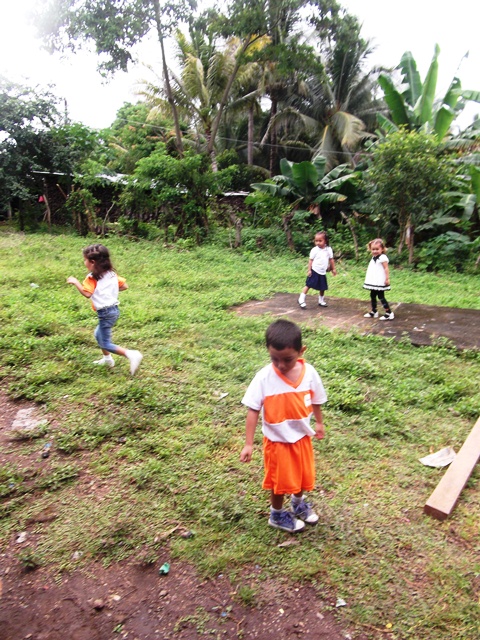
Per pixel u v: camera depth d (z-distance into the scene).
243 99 22.31
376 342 6.00
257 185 15.47
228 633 2.20
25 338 5.65
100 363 5.02
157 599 2.37
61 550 2.64
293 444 2.63
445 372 5.02
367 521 2.87
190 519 2.87
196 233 14.21
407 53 15.98
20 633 2.20
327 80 17.92
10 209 17.38
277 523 2.77
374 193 12.84
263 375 2.63
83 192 15.00
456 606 2.30
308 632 2.19
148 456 3.50
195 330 6.30
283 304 8.07
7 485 3.17
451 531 2.79
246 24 14.09
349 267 12.35
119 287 5.02
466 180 13.78
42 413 4.12
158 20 14.45
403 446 3.70
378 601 2.34
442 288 9.99
